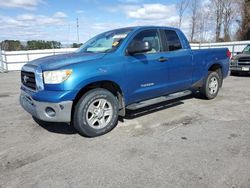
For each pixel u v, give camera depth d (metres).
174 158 3.27
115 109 4.35
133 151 3.53
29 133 4.39
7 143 3.97
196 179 2.76
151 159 3.27
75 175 2.94
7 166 3.20
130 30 4.74
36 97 3.84
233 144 3.65
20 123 4.96
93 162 3.25
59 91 3.73
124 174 2.93
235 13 37.97
